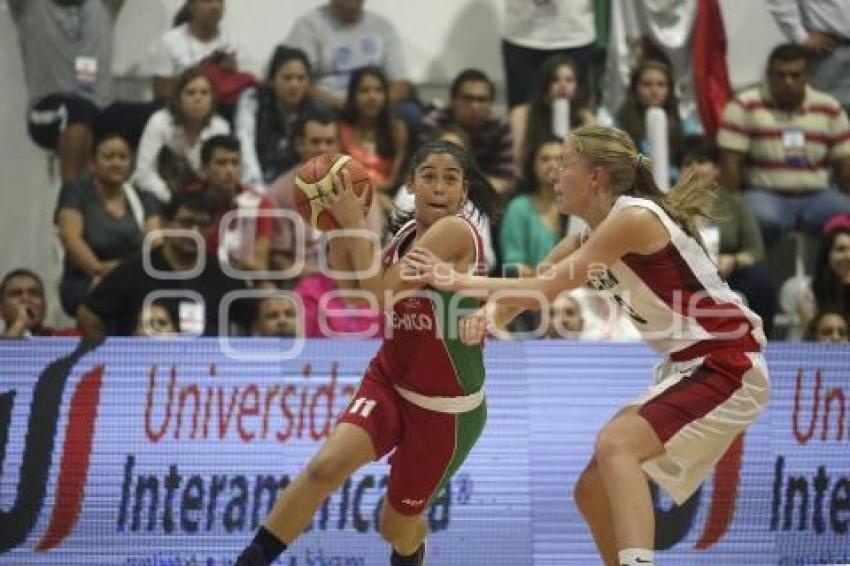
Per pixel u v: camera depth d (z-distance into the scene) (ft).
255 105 54.49
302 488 29.94
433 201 30.99
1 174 53.21
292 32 56.70
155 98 54.80
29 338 38.19
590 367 39.81
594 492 30.30
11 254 52.90
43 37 53.31
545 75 53.42
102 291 45.50
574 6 57.11
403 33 58.49
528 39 57.00
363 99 53.57
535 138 52.80
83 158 52.80
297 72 54.08
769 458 40.14
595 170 30.32
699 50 57.36
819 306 50.67
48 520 37.83
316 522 38.40
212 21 55.31
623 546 27.91
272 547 29.91
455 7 58.54
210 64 54.85
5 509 37.70
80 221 49.11
